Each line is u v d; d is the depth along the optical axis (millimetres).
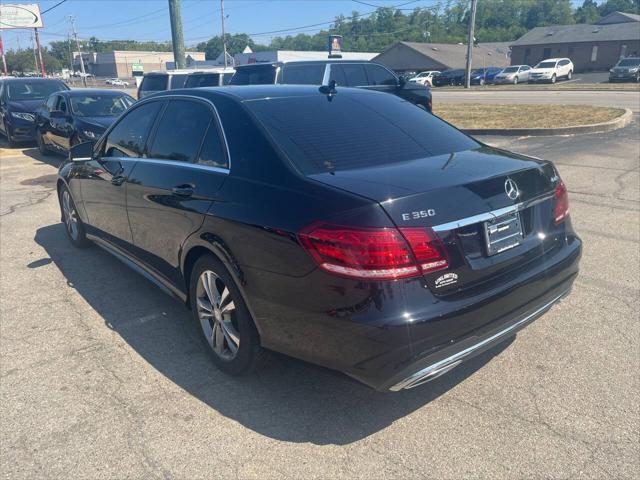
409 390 3258
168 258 3846
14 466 2699
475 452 2725
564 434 2830
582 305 4223
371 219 2516
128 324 4156
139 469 2668
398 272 2506
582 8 121812
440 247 2604
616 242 5551
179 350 3764
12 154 13164
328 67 11711
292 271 2740
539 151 10430
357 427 2943
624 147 10461
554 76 42375
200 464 2691
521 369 3418
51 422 3020
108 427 2971
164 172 3820
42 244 6125
